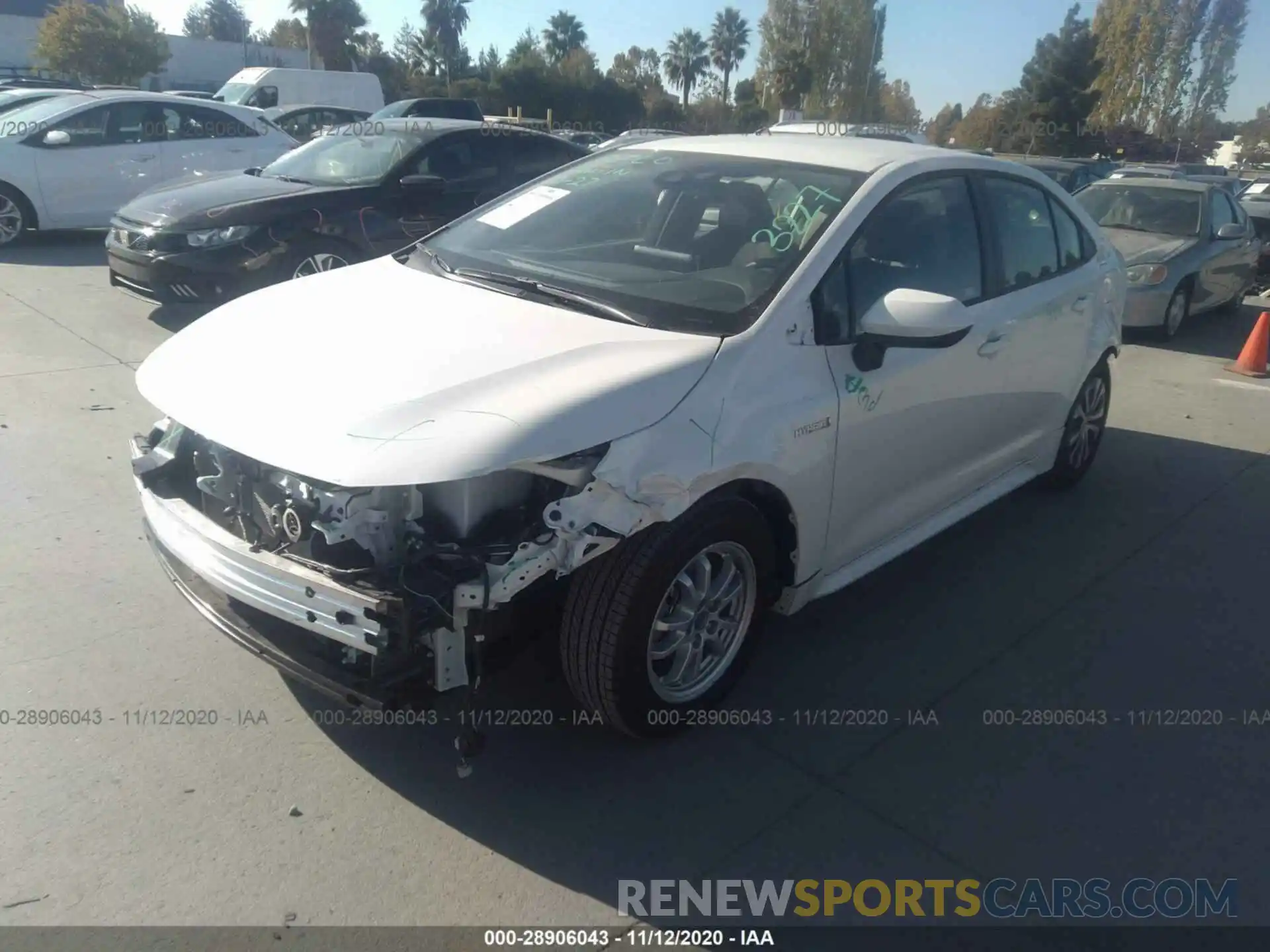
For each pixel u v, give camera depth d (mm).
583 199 3992
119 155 11305
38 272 9719
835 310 3299
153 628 3627
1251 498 5531
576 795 2928
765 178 3740
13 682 3283
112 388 6211
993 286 4172
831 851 2779
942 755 3201
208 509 2996
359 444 2498
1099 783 3111
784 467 3051
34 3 50938
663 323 3117
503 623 2654
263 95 21984
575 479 2602
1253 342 8469
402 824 2775
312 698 3283
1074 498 5441
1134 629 4062
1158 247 9805
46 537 4254
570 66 59281
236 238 7297
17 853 2600
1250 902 2680
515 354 2877
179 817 2752
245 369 2912
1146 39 56906
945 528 4133
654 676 2988
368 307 3303
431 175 7660
